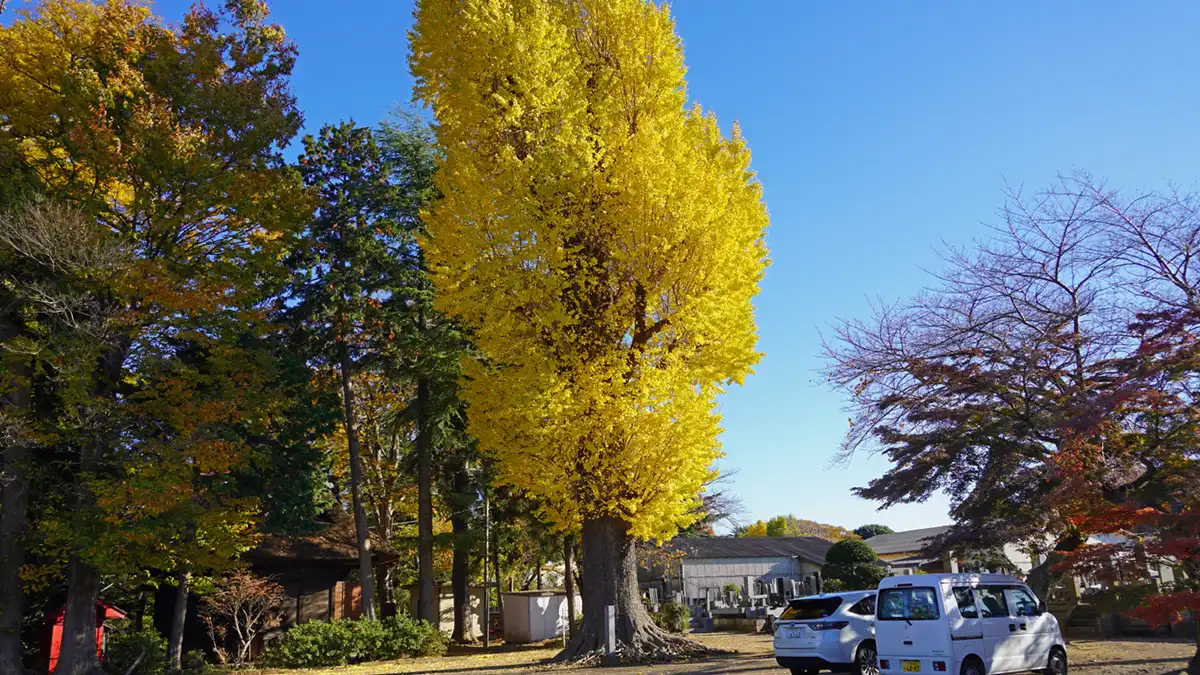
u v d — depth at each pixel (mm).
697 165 15422
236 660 20859
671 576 35156
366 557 23797
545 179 14508
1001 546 14672
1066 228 13875
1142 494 11570
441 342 23797
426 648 22469
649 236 14938
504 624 29203
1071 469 11062
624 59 16438
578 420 13969
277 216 18656
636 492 14594
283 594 22922
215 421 16484
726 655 16375
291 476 21656
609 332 15188
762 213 16219
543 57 15086
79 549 15336
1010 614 11070
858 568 29047
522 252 14352
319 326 24406
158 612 24000
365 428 33344
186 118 18375
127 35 18297
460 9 15914
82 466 16141
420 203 25828
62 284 15656
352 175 24391
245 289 17719
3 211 14812
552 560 31500
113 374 17344
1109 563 9086
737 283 15414
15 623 15922
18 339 14516
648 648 15586
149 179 17203
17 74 17234
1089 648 15062
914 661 10453
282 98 19672
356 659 20906
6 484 16109
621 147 15352
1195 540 8672
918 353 15461
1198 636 10180
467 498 26875
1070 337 13609
